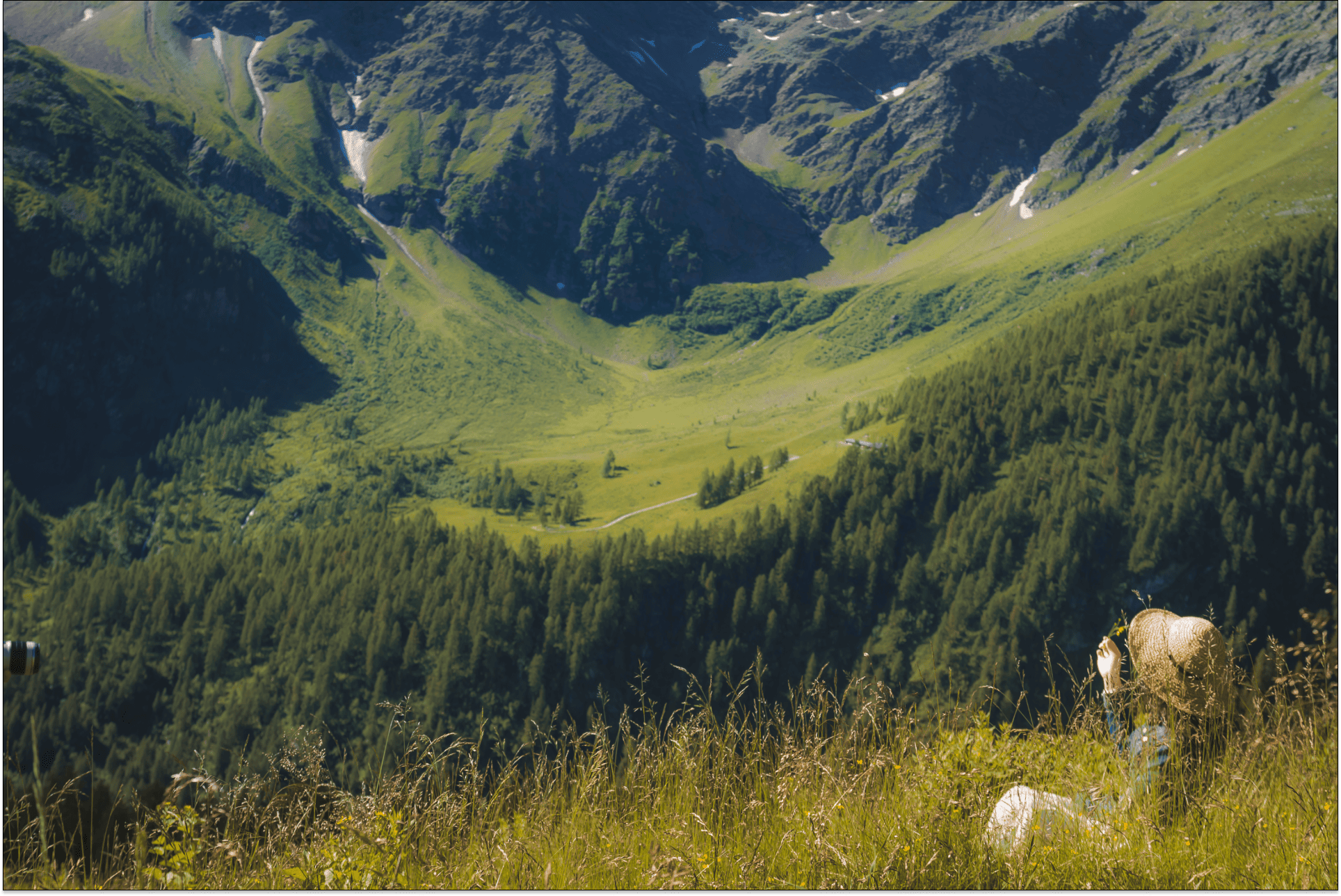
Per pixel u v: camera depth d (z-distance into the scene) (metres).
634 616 145.75
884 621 155.50
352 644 141.50
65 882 3.54
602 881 3.80
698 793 4.27
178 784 3.87
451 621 142.88
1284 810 3.99
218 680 144.88
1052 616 147.25
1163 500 157.62
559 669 137.38
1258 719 4.24
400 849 3.88
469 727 132.50
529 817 4.14
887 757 4.35
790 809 4.18
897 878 3.67
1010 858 3.85
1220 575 151.25
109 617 156.50
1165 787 4.02
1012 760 4.43
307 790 4.00
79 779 3.70
